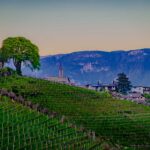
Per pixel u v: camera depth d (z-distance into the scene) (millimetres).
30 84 114625
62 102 106188
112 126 94812
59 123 78500
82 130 79312
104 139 84312
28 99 104125
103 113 102375
